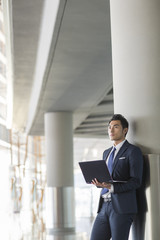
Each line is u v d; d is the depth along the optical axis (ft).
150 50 17.48
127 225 15.88
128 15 18.06
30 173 114.52
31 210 102.32
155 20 17.57
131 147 16.21
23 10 34.01
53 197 60.70
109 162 16.81
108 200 16.42
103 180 15.87
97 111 70.74
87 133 95.66
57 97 53.57
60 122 62.85
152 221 16.22
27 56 44.86
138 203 16.93
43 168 134.41
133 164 15.79
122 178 16.07
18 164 115.96
